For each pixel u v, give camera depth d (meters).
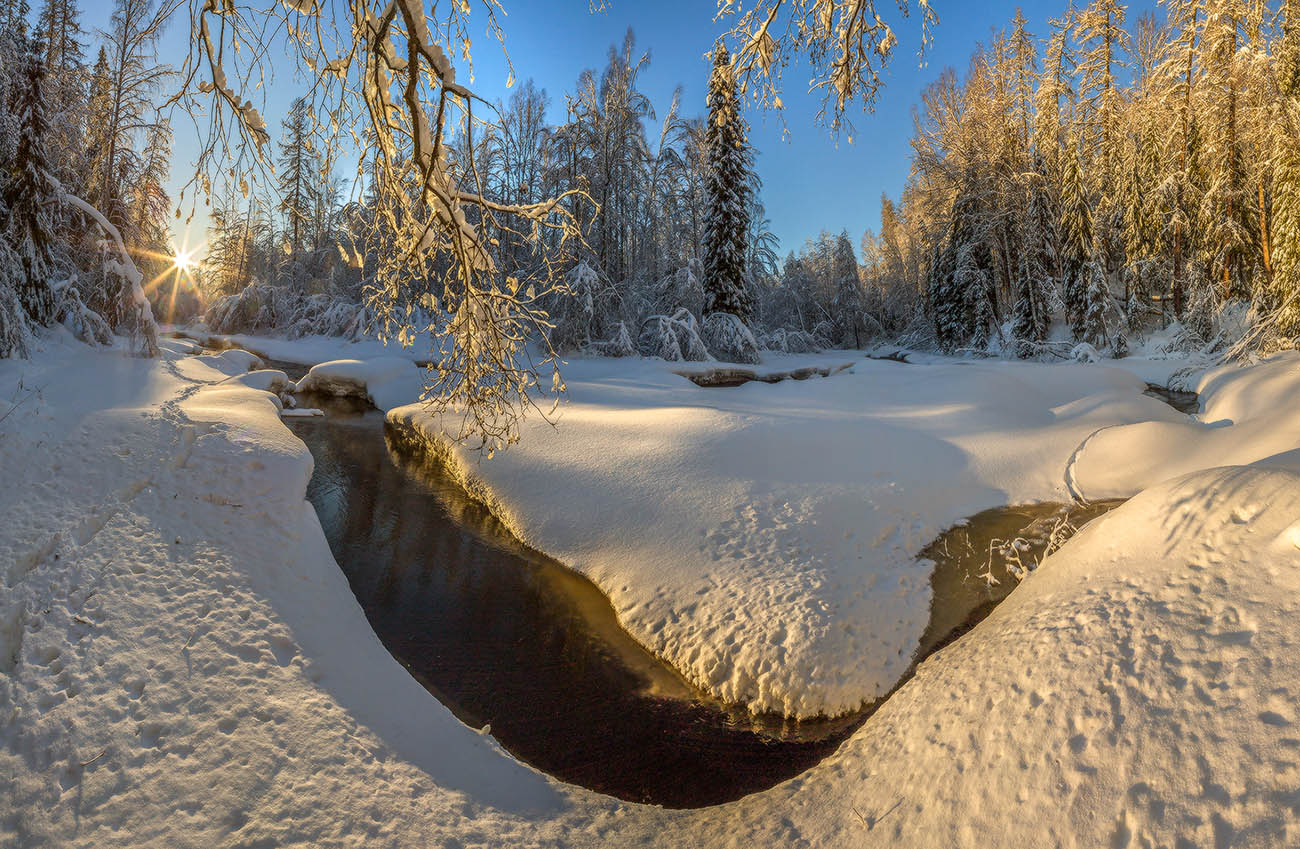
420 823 3.11
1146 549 4.30
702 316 28.41
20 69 13.87
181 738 3.38
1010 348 27.00
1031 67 29.50
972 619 5.62
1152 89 26.28
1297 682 2.62
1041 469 9.38
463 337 3.06
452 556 7.13
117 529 5.42
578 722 4.42
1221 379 14.70
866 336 47.66
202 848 2.79
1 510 5.31
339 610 5.45
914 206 42.56
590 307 25.17
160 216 18.91
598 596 6.29
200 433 8.09
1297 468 4.53
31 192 14.02
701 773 3.94
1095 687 3.19
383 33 1.96
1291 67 18.59
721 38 3.53
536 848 3.07
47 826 2.80
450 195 2.49
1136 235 24.31
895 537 7.03
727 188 27.50
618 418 11.28
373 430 13.62
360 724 3.79
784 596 5.63
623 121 28.20
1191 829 2.32
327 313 30.92
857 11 3.13
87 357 13.46
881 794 3.28
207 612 4.59
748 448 9.05
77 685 3.63
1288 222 14.83
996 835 2.72
